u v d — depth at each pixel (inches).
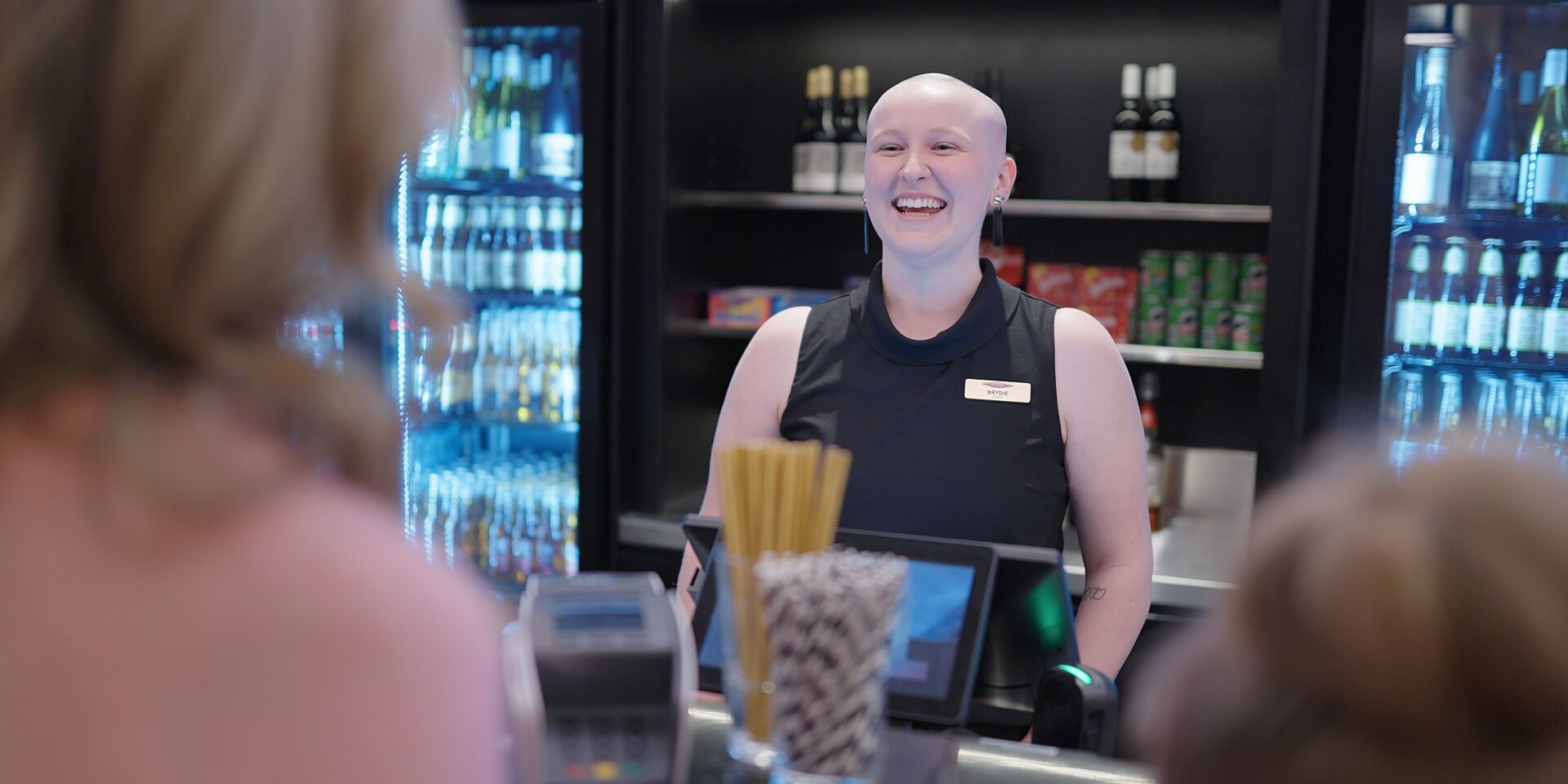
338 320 131.3
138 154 18.8
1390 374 118.5
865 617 39.8
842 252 147.3
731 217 146.6
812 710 40.3
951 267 75.6
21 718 18.4
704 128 137.6
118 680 18.5
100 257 19.4
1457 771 16.3
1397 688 16.2
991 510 73.3
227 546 19.1
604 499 133.0
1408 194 114.6
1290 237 111.6
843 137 137.9
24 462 19.3
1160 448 132.3
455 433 154.4
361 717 18.9
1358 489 18.5
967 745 46.9
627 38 127.0
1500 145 114.6
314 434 22.4
